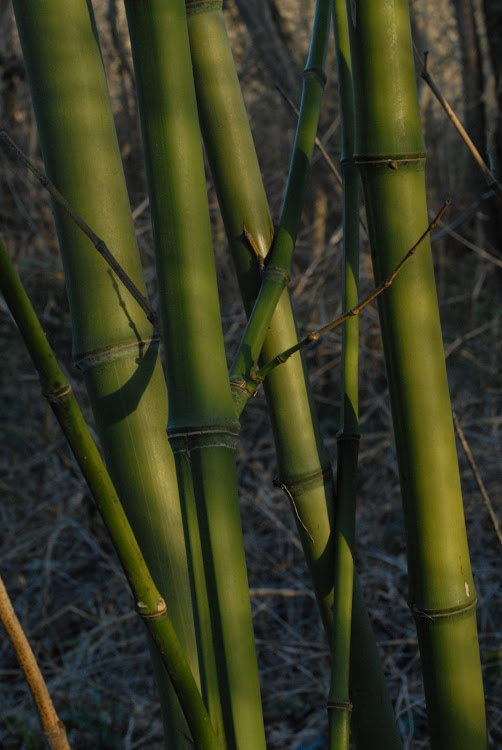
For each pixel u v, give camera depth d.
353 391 1.28
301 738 2.95
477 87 3.87
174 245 1.17
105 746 2.86
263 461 4.15
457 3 3.93
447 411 1.24
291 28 4.96
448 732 1.24
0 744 2.92
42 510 4.03
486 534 3.68
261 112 5.70
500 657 2.95
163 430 1.23
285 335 1.28
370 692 1.28
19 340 4.44
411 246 1.22
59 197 1.16
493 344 4.51
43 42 1.22
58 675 3.27
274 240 1.27
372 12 1.21
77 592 3.73
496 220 4.59
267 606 3.49
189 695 1.12
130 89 5.58
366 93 1.22
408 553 1.25
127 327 1.23
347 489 1.26
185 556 1.23
